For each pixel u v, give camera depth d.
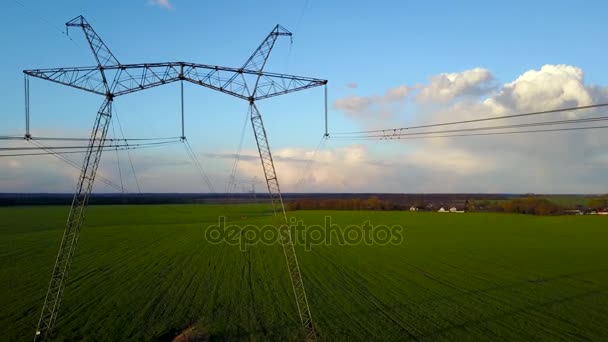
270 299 32.88
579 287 37.78
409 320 28.09
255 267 46.22
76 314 28.73
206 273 42.72
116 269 44.56
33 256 51.75
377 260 51.22
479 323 27.59
